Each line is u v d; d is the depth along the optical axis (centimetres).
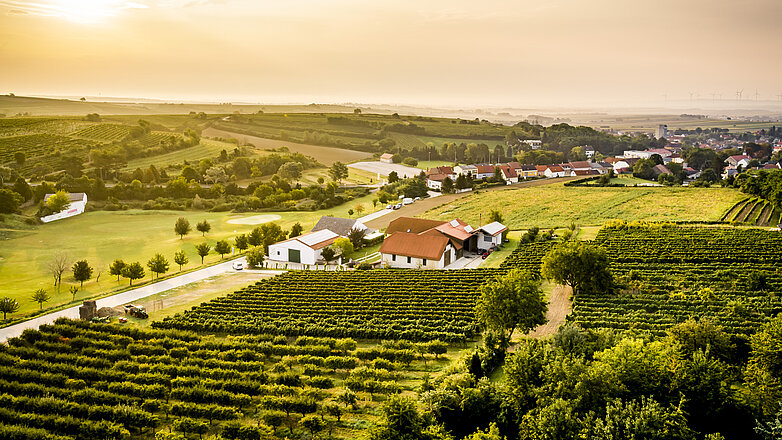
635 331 6156
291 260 12106
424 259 10962
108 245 13238
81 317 7962
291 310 7962
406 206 18100
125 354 6009
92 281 10569
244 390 5103
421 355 6103
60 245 13112
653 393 4400
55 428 4494
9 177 19250
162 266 10550
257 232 13038
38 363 5641
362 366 5659
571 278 8125
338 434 4447
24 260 11800
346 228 13725
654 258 9669
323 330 6988
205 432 4500
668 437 3803
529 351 4938
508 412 4512
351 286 9181
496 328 6406
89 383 5409
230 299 8606
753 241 10400
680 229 11794
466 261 11512
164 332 6744
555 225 13788
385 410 4138
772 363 4834
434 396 4591
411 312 7712
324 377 5341
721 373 4553
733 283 8025
